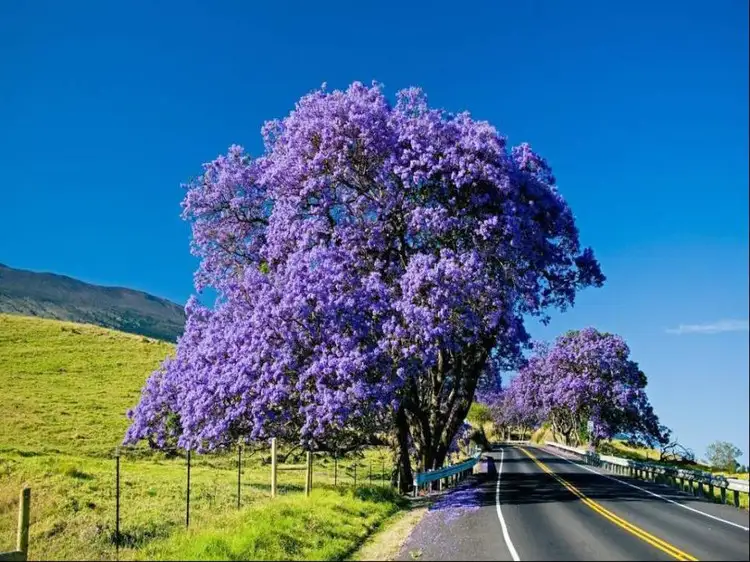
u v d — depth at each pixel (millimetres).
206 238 32938
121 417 49312
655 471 33406
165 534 19312
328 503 20125
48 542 18906
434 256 28531
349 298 25734
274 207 31094
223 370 26047
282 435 26281
